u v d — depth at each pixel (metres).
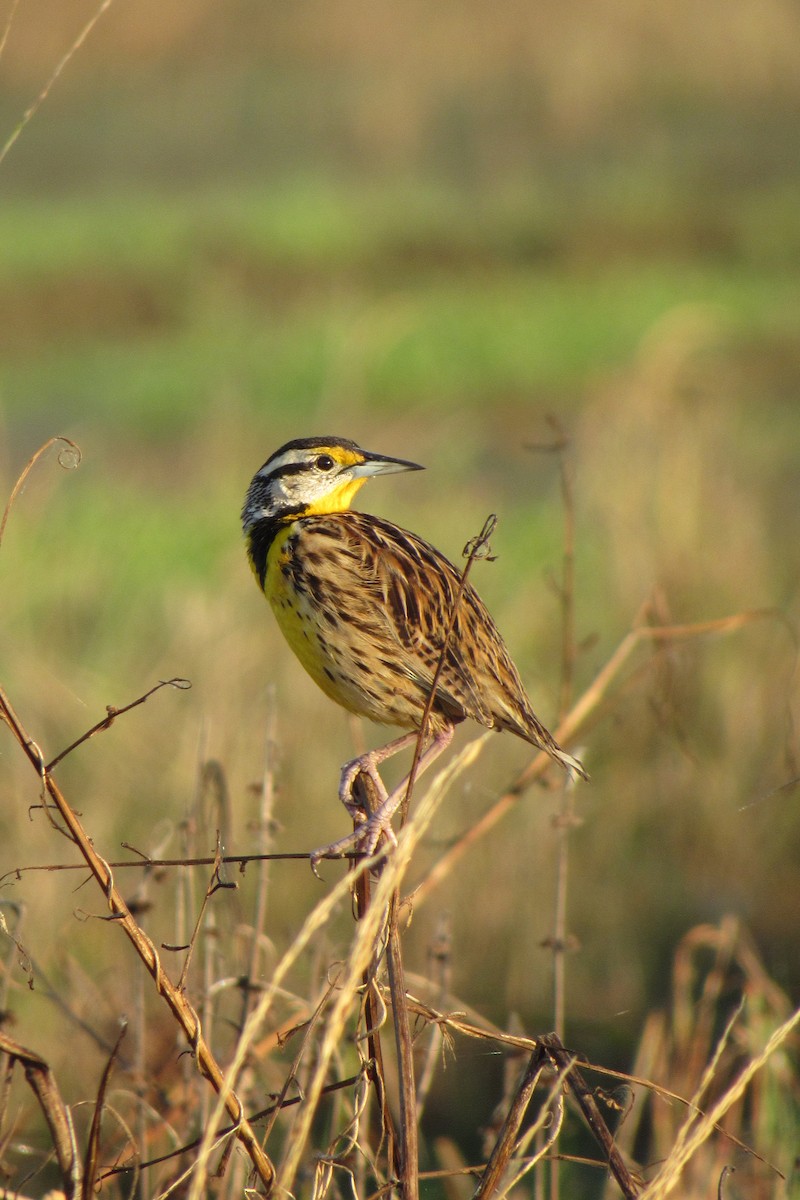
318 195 40.59
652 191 40.66
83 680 11.89
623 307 31.06
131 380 26.83
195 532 17.17
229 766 10.58
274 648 12.33
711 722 11.90
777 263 35.00
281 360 26.78
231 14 52.34
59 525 17.33
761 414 22.56
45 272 33.62
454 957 10.12
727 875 11.24
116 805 10.44
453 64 50.09
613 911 10.73
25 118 5.09
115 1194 6.36
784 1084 7.90
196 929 4.86
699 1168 7.29
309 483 7.54
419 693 6.96
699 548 13.41
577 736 8.25
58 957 8.69
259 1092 6.62
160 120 46.81
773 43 49.16
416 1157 4.60
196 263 34.59
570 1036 9.65
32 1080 4.62
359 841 6.05
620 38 50.62
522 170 43.53
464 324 29.77
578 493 15.39
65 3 49.16
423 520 16.58
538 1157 4.82
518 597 13.92
